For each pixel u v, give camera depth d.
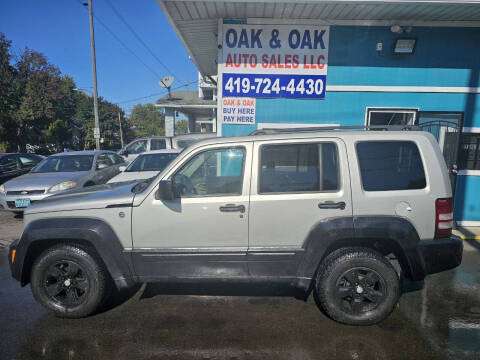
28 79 34.62
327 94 6.52
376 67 6.42
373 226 2.95
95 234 3.07
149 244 3.12
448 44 6.29
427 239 3.04
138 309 3.47
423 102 6.45
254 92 6.57
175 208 3.06
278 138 3.14
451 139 6.48
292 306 3.52
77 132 46.56
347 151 3.08
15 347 2.82
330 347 2.79
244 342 2.87
